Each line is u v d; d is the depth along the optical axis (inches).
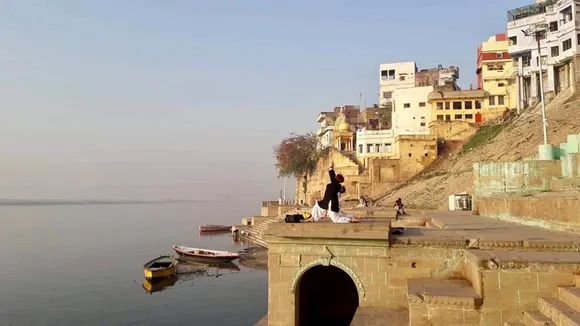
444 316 371.2
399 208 1162.0
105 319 1026.7
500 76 2529.5
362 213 970.1
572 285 338.3
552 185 804.6
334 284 748.0
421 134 2341.3
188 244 2404.0
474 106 2486.5
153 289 1305.4
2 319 1027.9
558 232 545.3
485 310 359.9
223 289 1293.1
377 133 2534.5
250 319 1021.2
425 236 499.5
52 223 4761.3
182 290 1286.9
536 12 2151.8
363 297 496.4
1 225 4379.9
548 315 318.0
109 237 2940.5
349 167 2470.5
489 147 1961.1
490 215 898.7
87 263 1777.8
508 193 952.3
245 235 2566.4
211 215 7007.9
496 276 358.3
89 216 6776.6
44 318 1035.3
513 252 406.3
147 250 2190.0
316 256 514.0
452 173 1927.9
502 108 2444.6
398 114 2650.1
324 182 2701.8
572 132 1462.8
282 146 3090.6
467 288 403.2
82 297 1219.2
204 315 1051.9
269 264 527.5
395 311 477.7
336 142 2970.0
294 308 517.0
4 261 1838.1
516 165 940.6
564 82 1991.9
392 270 490.9
